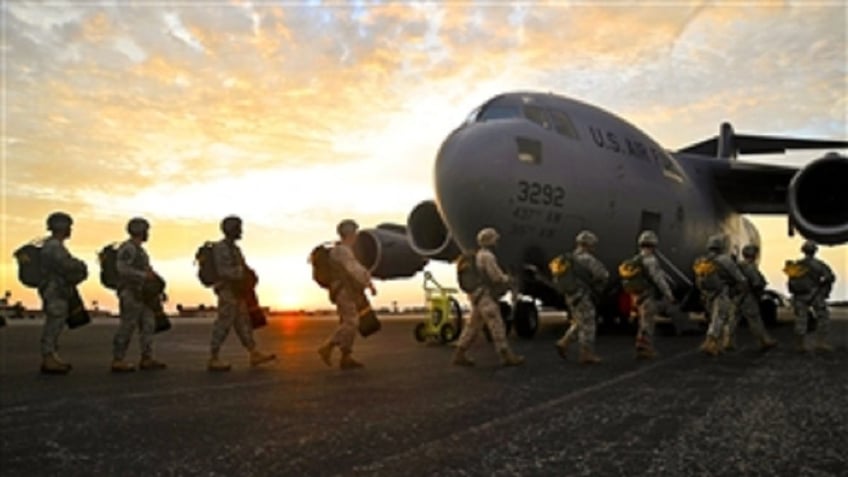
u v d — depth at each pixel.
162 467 3.44
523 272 12.33
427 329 12.34
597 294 8.45
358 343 12.59
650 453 3.60
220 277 8.28
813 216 13.46
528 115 12.43
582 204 12.12
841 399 5.36
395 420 4.59
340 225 8.30
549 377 6.91
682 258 15.01
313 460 3.53
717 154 21.77
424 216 15.14
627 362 8.43
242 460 3.55
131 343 13.83
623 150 13.34
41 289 8.05
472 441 3.92
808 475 3.16
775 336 13.72
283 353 10.73
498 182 11.15
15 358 10.46
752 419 4.53
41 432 4.32
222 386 6.52
